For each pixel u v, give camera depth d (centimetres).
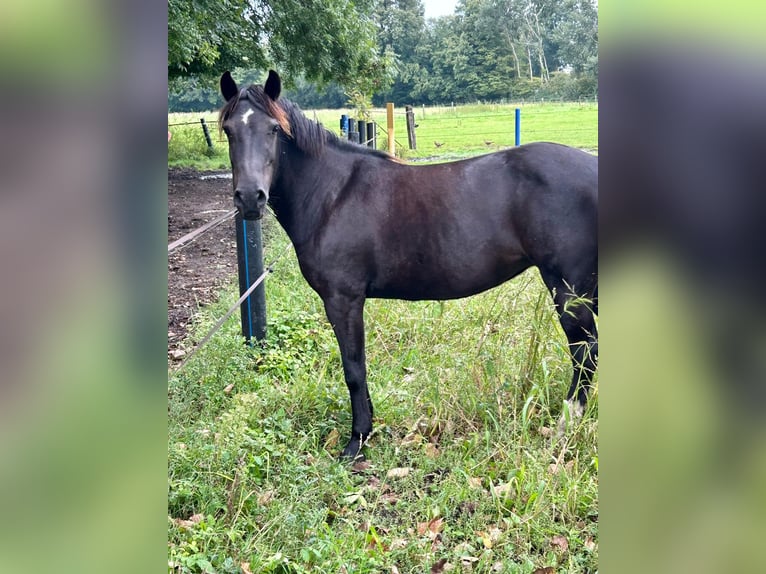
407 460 320
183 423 314
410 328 446
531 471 280
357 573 228
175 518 251
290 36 1172
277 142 314
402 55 4203
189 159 1784
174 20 820
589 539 249
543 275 328
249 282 445
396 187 325
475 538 252
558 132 1636
